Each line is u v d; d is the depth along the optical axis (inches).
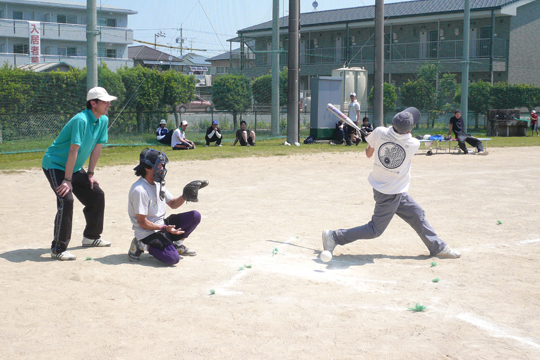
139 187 207.9
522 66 1450.5
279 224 285.0
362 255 226.1
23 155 669.9
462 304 164.4
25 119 836.0
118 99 917.2
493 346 133.6
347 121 226.5
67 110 880.9
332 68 1624.0
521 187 413.1
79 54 1818.4
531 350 131.3
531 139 999.6
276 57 943.0
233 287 181.3
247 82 1131.9
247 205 340.2
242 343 135.3
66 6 1822.1
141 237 209.8
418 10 1504.7
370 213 313.4
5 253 227.0
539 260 215.0
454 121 713.6
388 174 211.6
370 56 1599.4
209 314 155.6
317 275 196.4
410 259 219.3
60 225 215.3
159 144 813.9
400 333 141.7
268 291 177.0
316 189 406.3
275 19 943.7
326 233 221.0
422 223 219.9
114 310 159.0
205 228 275.9
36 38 1557.6
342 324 147.9
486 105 1272.1
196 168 532.4
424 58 1515.7
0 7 1743.4
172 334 141.2
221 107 1114.1
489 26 1429.6
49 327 146.2
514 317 153.5
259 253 227.8
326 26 1605.6
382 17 895.7
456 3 1481.3
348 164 577.9
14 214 312.2
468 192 389.7
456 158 649.6
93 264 210.7
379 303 165.5
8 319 151.6
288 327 145.8
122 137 903.1
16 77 826.2
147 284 184.7
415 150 208.2
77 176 227.9
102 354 129.3
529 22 1451.8
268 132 1072.2
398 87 1551.4
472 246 238.1
